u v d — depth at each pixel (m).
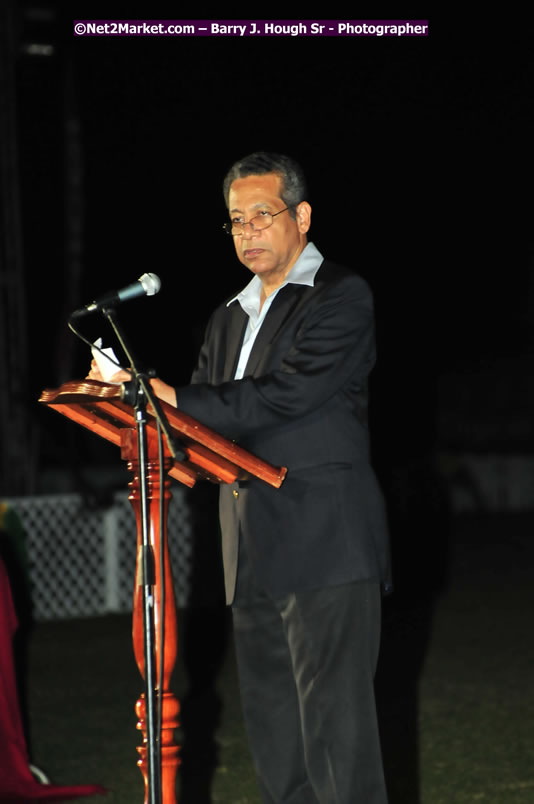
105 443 24.39
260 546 4.46
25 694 8.86
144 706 4.07
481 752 7.52
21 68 18.70
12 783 6.62
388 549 4.58
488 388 28.30
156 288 4.20
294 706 4.70
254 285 4.82
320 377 4.34
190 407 4.20
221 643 11.67
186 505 15.09
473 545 19.05
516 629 11.94
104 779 7.14
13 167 14.48
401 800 6.55
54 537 13.98
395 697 9.16
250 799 6.63
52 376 23.45
